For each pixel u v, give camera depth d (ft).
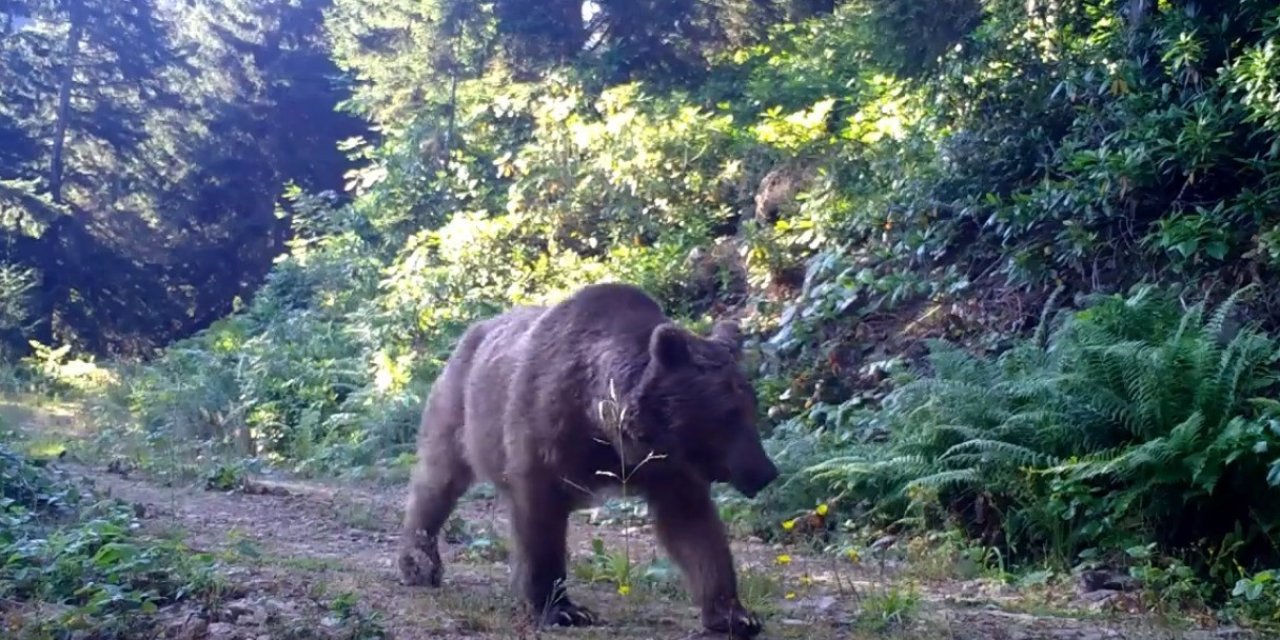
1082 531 29.43
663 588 24.90
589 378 20.20
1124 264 39.60
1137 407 29.66
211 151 129.90
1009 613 24.34
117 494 37.47
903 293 44.16
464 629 20.34
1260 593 25.40
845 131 54.90
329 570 25.84
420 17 82.23
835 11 72.18
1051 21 45.62
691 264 56.34
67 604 20.63
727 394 19.22
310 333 66.80
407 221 73.67
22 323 107.76
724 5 77.97
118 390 74.33
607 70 72.33
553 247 61.41
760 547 33.60
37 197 111.14
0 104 124.06
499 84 79.25
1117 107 40.55
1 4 123.13
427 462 25.09
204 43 134.21
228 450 55.42
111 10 125.90
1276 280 35.29
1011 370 34.22
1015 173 44.75
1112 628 23.03
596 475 20.63
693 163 60.75
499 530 33.96
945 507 32.83
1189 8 39.22
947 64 46.06
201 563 22.74
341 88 123.75
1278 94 34.35
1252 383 29.22
